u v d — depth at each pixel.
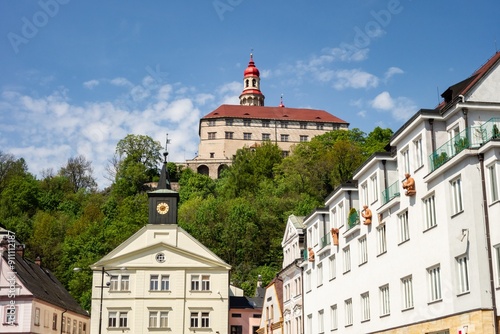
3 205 140.75
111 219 123.00
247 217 117.94
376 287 39.06
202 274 80.06
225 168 175.38
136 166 162.25
